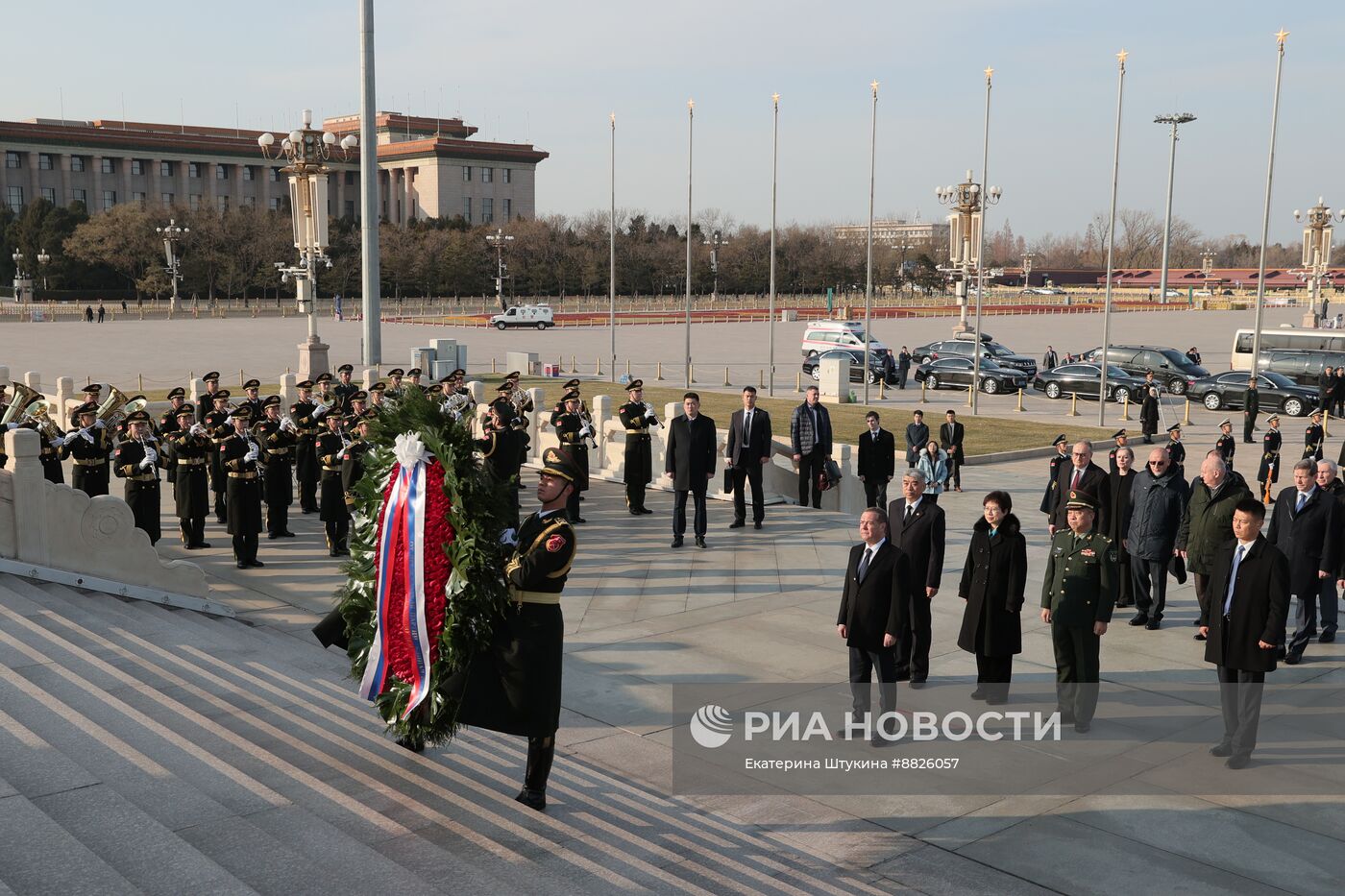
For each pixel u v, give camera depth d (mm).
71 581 11273
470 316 94000
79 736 6359
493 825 6133
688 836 6793
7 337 61906
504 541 6793
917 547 9945
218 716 7719
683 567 14734
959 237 60906
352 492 7543
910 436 23219
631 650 11102
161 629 10531
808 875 6445
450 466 6680
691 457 15688
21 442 10953
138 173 133875
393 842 5551
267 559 14938
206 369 47219
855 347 47969
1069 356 48344
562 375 49250
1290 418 37781
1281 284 160875
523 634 6664
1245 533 8109
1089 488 13156
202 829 5277
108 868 4297
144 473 14852
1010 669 9469
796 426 19594
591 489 20875
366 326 33219
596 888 5383
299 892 4691
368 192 32719
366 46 32125
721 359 57906
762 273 130375
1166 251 113250
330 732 7797
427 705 6785
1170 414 38438
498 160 146625
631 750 8539
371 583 7199
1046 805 7570
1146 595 12266
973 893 6371
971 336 52406
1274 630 7957
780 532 17047
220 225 104938
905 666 10180
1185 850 6918
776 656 10922
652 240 136375
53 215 110812
